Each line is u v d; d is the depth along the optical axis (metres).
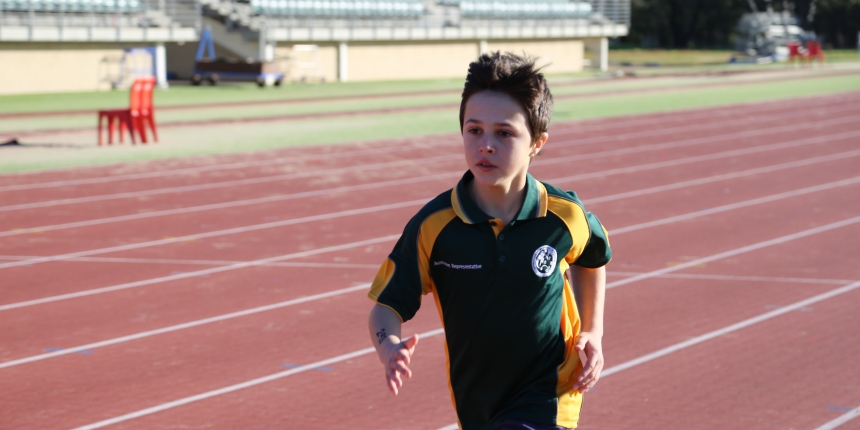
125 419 6.83
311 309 10.11
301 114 34.09
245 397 7.32
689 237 14.28
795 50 70.06
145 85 25.66
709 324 9.40
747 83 52.38
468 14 58.97
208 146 25.36
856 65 69.62
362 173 21.22
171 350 8.59
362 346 8.72
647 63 75.56
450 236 3.55
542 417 3.60
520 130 3.39
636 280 11.45
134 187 18.83
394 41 54.53
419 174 21.19
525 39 61.19
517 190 3.60
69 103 36.38
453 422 6.76
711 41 108.19
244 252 13.20
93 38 41.78
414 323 9.55
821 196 18.36
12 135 26.84
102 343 8.83
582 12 65.12
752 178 20.88
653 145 27.00
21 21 40.56
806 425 6.65
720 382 7.61
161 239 14.09
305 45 51.22
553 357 3.67
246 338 8.99
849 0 98.31
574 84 51.31
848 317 9.67
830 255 12.93
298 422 6.75
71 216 15.86
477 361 3.66
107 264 12.41
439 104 39.16
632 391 7.39
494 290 3.54
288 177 20.47
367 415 6.90
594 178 20.86
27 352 8.54
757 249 13.38
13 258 12.75
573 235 3.60
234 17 49.28
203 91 43.50
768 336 8.97
